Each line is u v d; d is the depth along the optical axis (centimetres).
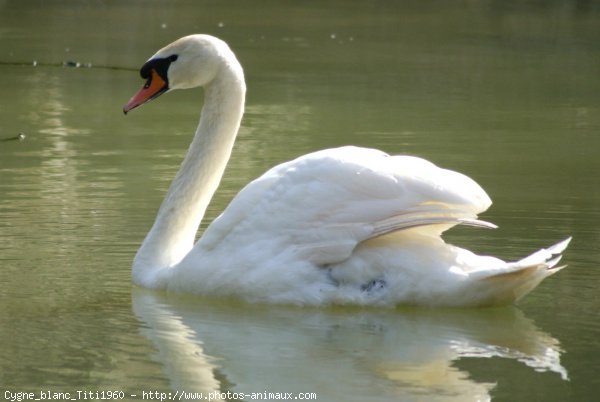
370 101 2405
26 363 961
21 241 1348
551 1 4216
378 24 3700
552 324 1056
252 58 3000
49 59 2970
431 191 1069
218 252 1143
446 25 3669
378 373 936
